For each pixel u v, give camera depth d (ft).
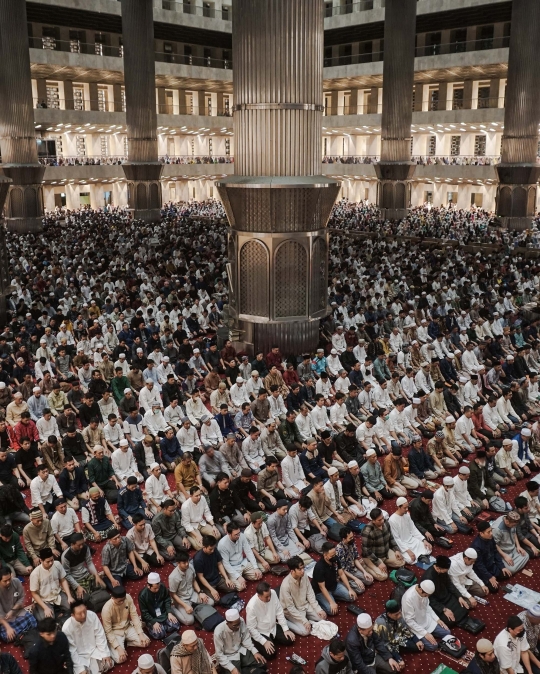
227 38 160.76
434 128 148.25
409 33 110.83
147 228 111.24
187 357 48.57
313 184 44.11
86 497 28.22
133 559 24.30
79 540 22.50
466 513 28.35
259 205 44.62
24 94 100.68
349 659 19.33
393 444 30.76
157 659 20.20
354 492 29.01
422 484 31.19
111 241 96.43
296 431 35.09
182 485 29.45
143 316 55.57
